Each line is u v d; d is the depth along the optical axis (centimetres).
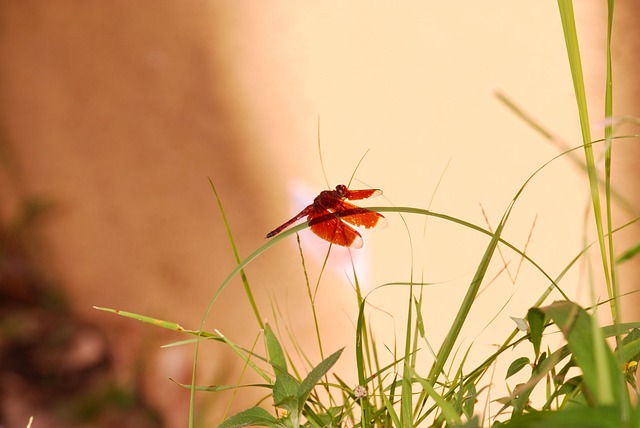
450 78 200
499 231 92
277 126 212
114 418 193
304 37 218
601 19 181
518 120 188
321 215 96
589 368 84
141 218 216
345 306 179
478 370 93
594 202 91
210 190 213
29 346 210
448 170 191
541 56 191
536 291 163
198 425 177
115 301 218
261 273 196
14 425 193
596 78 178
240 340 192
